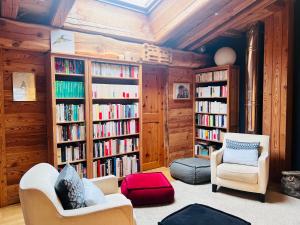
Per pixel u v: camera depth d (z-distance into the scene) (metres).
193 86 4.81
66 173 1.73
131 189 2.84
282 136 3.54
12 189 2.97
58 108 3.07
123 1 3.46
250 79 3.87
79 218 1.48
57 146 3.17
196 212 1.98
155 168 4.53
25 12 2.77
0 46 2.68
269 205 2.86
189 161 3.86
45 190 1.46
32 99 3.05
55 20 2.80
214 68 4.43
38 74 3.09
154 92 4.48
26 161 3.07
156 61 3.95
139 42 3.85
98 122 3.53
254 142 3.37
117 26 3.51
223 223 1.80
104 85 3.48
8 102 2.90
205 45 4.64
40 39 2.84
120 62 3.55
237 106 4.42
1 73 2.82
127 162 3.78
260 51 3.94
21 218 2.61
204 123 4.72
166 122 4.52
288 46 3.45
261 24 3.91
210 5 3.15
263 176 2.89
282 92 3.52
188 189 3.38
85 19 3.21
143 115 4.34
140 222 2.48
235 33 4.19
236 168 3.06
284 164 3.54
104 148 3.52
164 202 2.90
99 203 1.69
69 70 3.18
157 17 3.72
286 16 3.43
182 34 4.00
